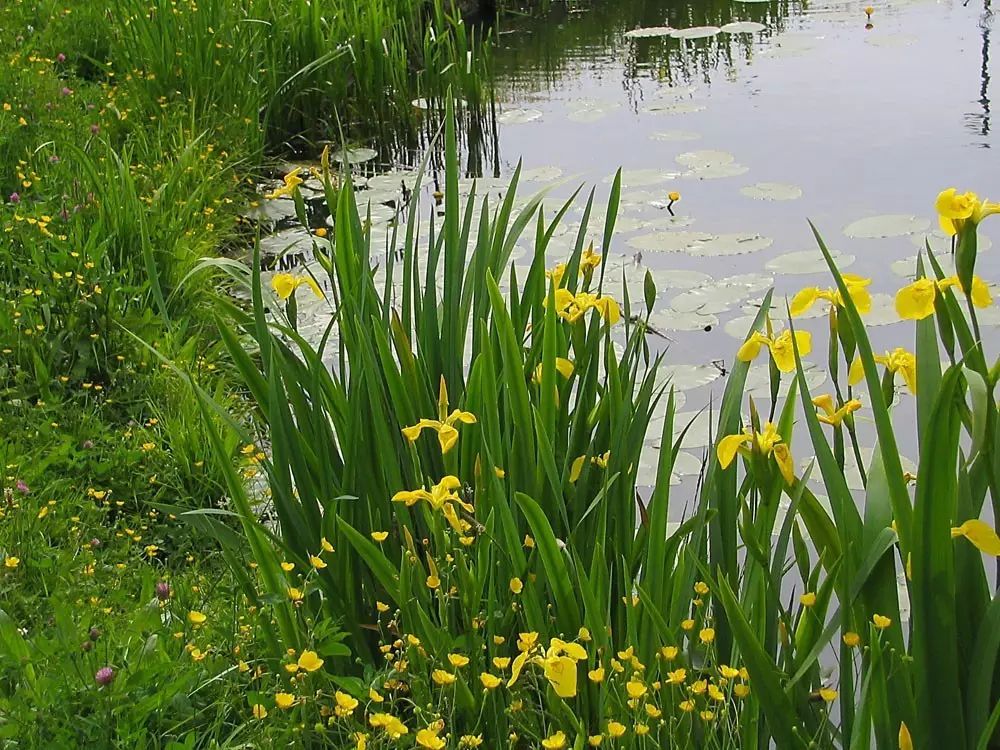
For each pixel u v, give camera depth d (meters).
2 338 3.65
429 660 2.06
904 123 6.67
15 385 3.57
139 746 1.88
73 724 1.91
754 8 10.30
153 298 4.28
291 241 5.44
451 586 2.15
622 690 1.90
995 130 6.40
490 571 2.08
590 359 2.41
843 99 7.29
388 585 2.11
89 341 3.76
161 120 5.93
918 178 5.75
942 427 1.46
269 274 5.00
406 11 8.59
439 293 4.70
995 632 1.57
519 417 2.16
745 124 6.89
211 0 6.96
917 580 1.54
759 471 1.75
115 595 2.49
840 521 1.72
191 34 6.72
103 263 4.08
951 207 1.60
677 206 5.60
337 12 7.38
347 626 2.30
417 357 2.42
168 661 2.13
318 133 7.28
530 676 2.05
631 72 8.34
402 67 7.39
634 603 2.04
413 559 2.13
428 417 2.38
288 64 7.20
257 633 2.35
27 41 6.71
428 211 5.80
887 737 1.61
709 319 4.39
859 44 8.74
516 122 7.24
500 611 2.09
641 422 2.29
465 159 6.68
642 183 5.93
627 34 9.46
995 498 1.66
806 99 7.34
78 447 3.33
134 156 5.56
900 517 1.60
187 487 3.29
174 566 2.95
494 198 5.95
